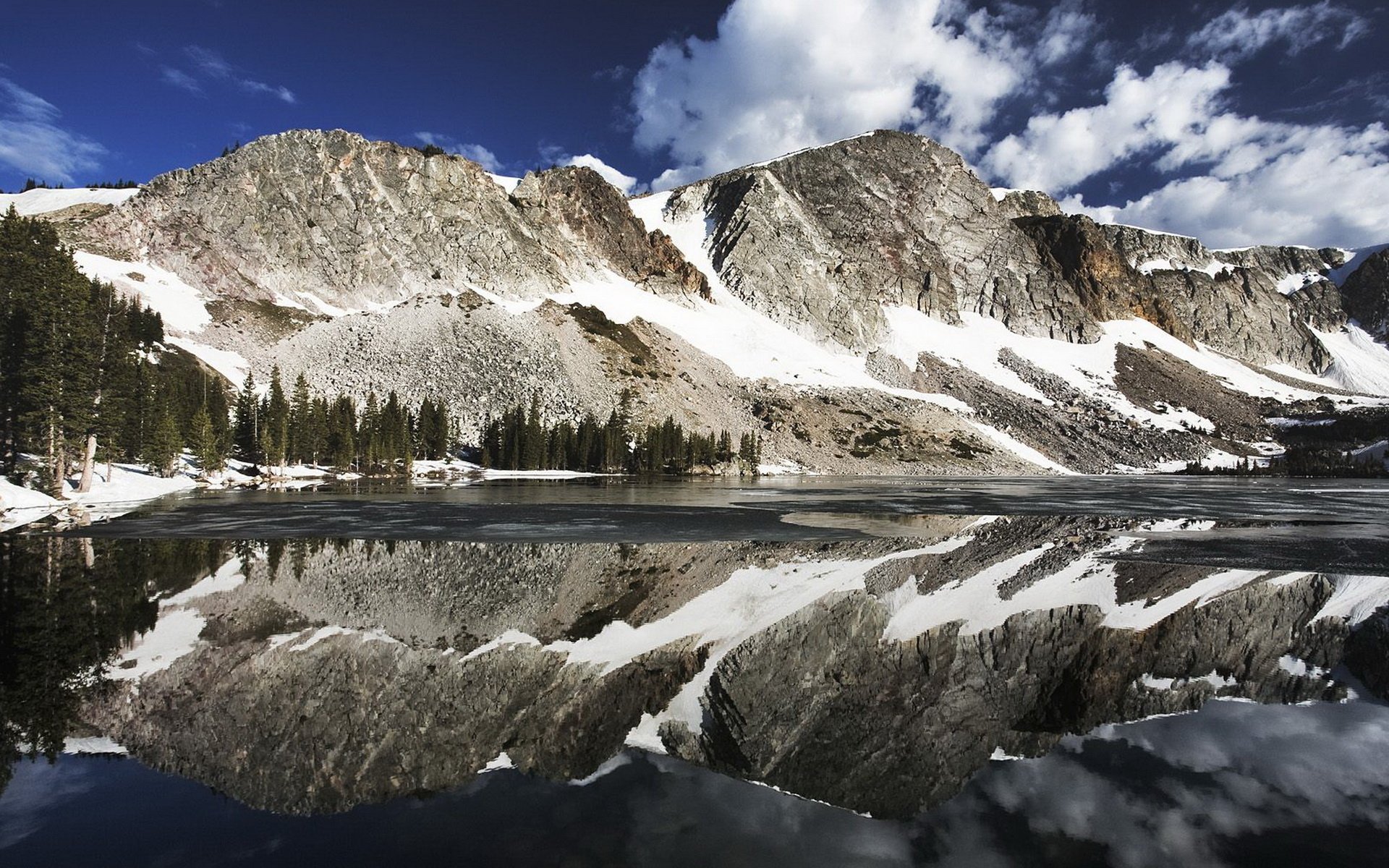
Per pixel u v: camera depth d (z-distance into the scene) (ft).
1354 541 114.42
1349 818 26.94
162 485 191.52
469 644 50.96
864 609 63.31
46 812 26.86
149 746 33.60
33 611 58.29
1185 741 35.14
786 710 39.34
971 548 101.60
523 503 166.20
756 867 22.88
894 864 23.30
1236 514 166.40
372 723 36.76
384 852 23.95
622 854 23.66
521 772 31.12
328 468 274.36
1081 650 51.31
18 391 152.76
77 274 155.33
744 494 211.82
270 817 26.76
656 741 35.06
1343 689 43.68
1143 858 23.80
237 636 51.80
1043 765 32.12
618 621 58.03
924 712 39.27
